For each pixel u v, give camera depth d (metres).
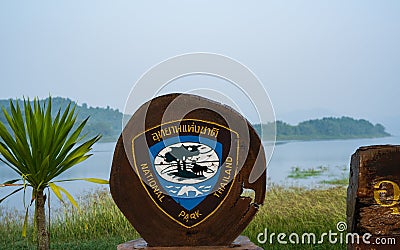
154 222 3.97
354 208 4.05
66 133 4.89
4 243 6.22
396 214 4.01
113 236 6.53
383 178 4.01
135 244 4.06
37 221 5.00
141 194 3.96
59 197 4.69
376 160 4.01
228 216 3.98
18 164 4.88
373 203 4.02
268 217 6.37
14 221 6.61
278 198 6.65
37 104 4.91
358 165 4.03
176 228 3.97
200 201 3.97
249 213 3.97
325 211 6.36
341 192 6.73
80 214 6.48
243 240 4.14
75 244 6.27
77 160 4.97
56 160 4.89
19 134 4.80
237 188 3.97
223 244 3.99
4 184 4.86
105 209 6.75
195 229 3.97
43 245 4.99
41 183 4.89
